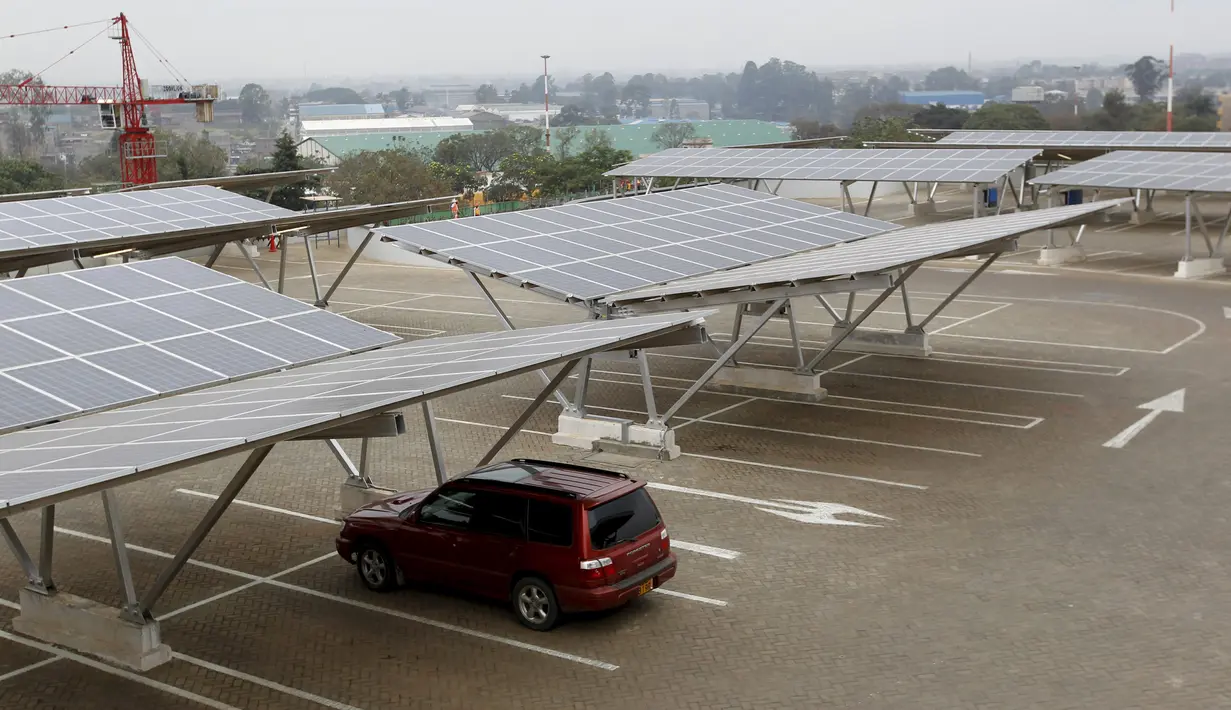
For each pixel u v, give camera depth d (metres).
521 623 13.56
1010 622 13.43
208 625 13.78
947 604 13.99
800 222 30.55
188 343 15.73
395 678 12.25
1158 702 11.41
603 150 80.19
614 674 12.25
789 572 15.15
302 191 76.62
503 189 83.25
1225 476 18.89
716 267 24.89
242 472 12.06
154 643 12.77
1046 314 34.44
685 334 15.64
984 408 23.67
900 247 23.58
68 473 9.25
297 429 10.14
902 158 49.47
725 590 14.57
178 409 12.48
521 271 22.34
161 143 98.62
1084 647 12.72
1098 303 36.00
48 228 31.02
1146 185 41.34
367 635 13.38
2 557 16.34
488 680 12.16
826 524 17.03
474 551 13.70
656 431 20.64
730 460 20.47
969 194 72.38
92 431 11.69
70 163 180.50
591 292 21.61
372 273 48.31
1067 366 27.42
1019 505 17.69
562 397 21.97
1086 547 15.87
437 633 13.39
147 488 19.53
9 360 14.15
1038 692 11.68
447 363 13.12
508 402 25.31
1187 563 15.20
